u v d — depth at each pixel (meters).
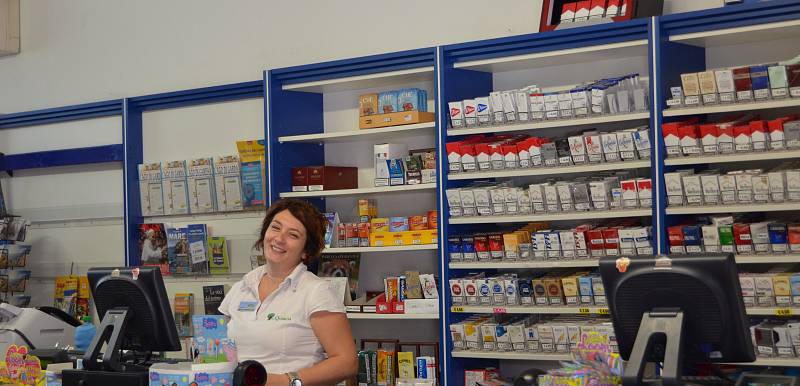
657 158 5.04
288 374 3.56
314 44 6.89
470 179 5.98
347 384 6.02
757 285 4.75
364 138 6.57
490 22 6.11
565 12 5.53
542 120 5.47
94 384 3.65
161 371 3.31
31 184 8.48
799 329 4.57
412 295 5.93
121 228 7.89
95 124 8.07
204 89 7.20
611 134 5.21
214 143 7.39
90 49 8.11
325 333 3.82
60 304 7.90
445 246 5.75
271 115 6.54
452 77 5.87
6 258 7.91
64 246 8.20
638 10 5.25
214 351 3.80
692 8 5.43
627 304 2.97
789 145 4.75
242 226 7.07
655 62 5.06
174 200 7.36
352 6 6.71
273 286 3.96
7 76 8.55
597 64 5.77
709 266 2.81
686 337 2.89
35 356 4.34
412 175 6.04
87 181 8.12
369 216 6.34
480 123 5.65
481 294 5.62
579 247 5.32
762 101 4.81
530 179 6.00
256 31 7.18
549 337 5.36
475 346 5.62
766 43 5.25
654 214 5.05
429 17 6.36
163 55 7.68
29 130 8.48
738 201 4.86
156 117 7.69
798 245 4.69
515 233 5.55
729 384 3.01
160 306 3.75
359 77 6.28
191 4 7.54
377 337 6.54
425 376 5.85
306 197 6.66
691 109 4.96
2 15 8.43
